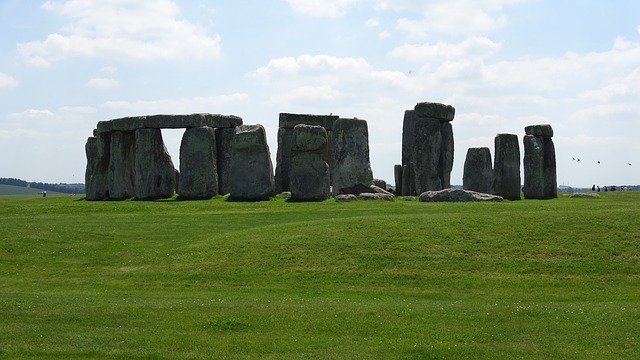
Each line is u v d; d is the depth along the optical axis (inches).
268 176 2073.1
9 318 850.8
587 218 1307.8
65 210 1831.9
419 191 2309.3
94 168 2442.2
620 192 2442.2
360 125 2192.4
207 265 1163.3
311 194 2017.7
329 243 1213.7
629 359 721.6
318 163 2036.2
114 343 766.5
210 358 730.2
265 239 1258.6
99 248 1293.1
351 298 989.8
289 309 884.0
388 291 1033.5
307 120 2503.7
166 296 1003.3
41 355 735.7
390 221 1322.6
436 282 1067.9
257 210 1738.4
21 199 2386.8
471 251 1173.7
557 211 1418.6
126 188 2386.8
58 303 920.3
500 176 2212.1
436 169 2342.5
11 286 1087.0
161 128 2289.6
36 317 856.3
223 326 821.9
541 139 2274.9
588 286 1049.5
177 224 1515.7
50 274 1155.3
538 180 2228.1
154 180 2278.5
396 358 728.3
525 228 1262.3
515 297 1000.2
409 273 1098.7
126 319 850.1
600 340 770.2
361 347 759.1
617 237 1212.5
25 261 1219.9
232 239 1284.4
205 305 909.2
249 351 748.0
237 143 2073.1
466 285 1054.4
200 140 2196.1
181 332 804.0
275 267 1139.9
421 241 1210.0
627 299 984.9
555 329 805.9
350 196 1962.4
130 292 1040.2
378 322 832.9
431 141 2327.8
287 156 2475.4
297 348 756.0
